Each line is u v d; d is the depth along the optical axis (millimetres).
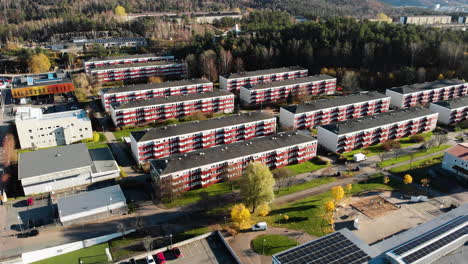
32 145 171000
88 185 141625
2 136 183750
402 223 119312
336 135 167000
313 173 152500
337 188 124688
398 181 145875
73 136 176500
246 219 113375
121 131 190750
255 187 120375
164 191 128125
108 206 122875
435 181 145625
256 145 151375
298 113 189875
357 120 180000
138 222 119312
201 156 140750
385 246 86750
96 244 109938
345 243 88000
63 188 139000
